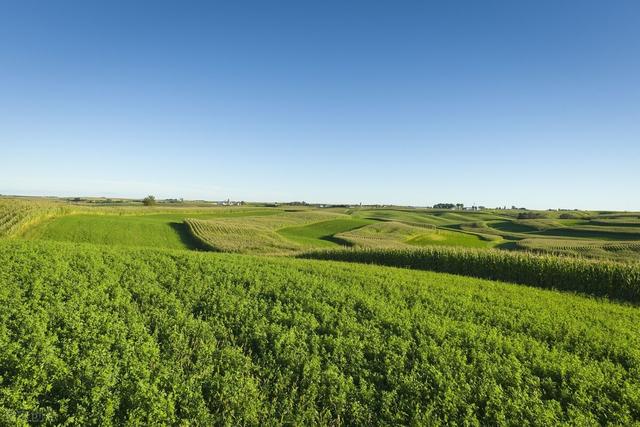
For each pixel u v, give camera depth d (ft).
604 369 41.65
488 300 68.18
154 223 245.04
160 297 57.93
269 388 36.65
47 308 48.85
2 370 34.81
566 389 37.22
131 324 46.55
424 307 61.46
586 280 88.33
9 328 42.91
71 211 253.03
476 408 34.30
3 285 56.44
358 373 39.22
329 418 33.24
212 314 53.26
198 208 407.64
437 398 35.14
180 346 42.09
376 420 33.06
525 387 37.19
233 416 32.42
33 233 176.86
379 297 64.18
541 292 79.10
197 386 35.32
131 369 35.73
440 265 112.06
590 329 53.16
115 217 263.70
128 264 78.43
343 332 48.49
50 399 32.12
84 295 54.60
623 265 87.81
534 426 32.19
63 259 76.07
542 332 51.90
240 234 224.74
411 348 44.78
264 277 72.90
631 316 63.05
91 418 29.89
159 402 31.76
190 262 83.51
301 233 277.64
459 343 46.14
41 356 36.37
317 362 39.68
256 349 44.24
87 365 35.24
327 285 69.62
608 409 34.73
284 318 51.47
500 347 45.42
